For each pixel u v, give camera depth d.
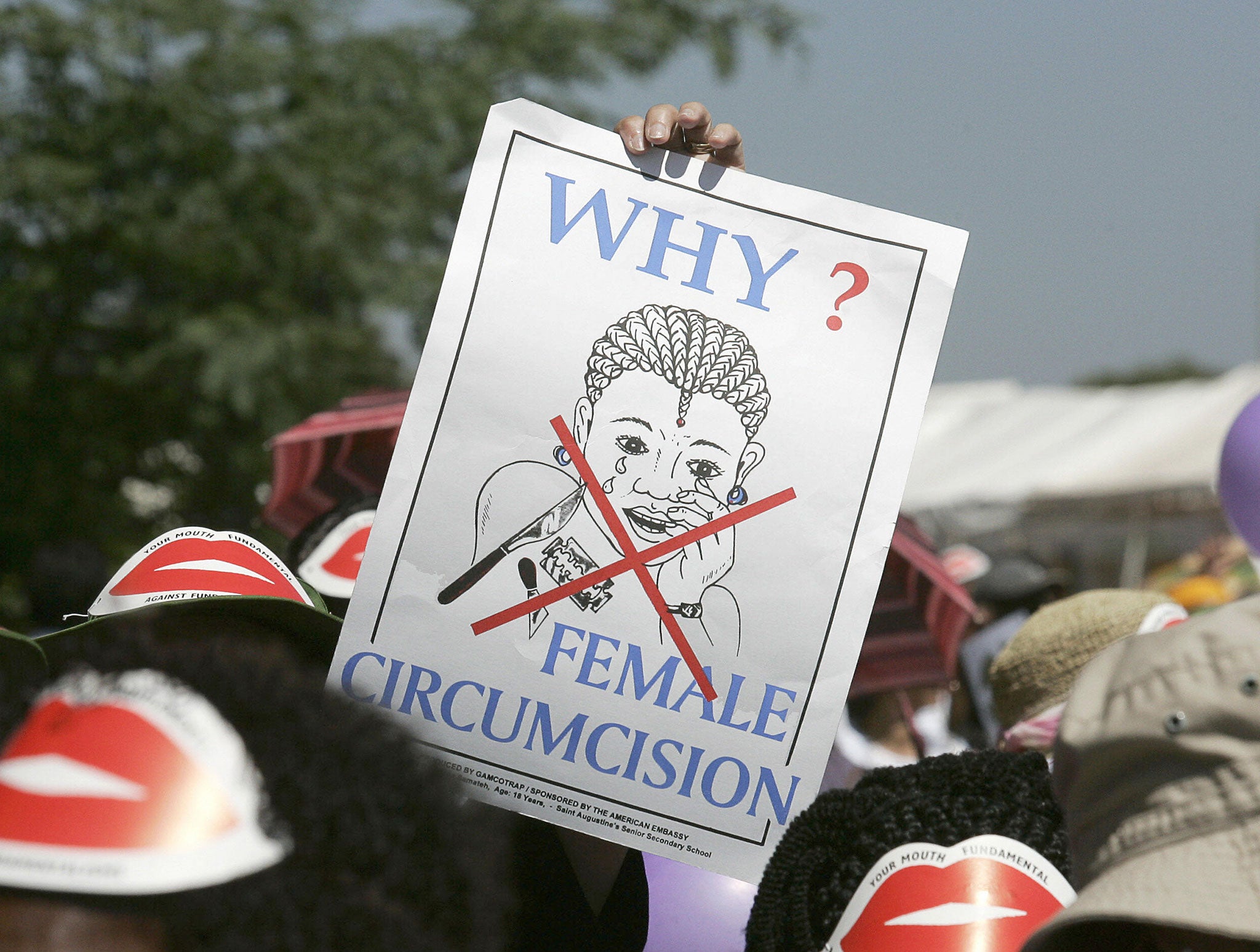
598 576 6.39
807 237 6.57
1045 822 5.11
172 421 42.59
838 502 6.43
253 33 43.59
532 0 44.41
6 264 41.22
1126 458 50.88
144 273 41.53
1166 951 4.03
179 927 2.59
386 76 43.41
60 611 17.28
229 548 8.23
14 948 2.57
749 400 6.48
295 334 40.00
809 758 6.31
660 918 6.97
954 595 10.84
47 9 39.91
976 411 64.75
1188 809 3.82
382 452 12.62
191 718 2.74
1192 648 3.89
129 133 40.03
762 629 6.38
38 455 41.97
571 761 6.33
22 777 2.63
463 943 2.87
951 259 6.53
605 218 6.56
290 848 2.71
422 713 6.32
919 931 4.88
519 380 6.44
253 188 40.62
